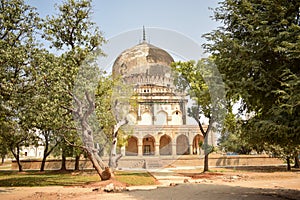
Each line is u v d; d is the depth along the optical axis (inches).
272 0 364.5
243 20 400.8
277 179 702.5
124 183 554.6
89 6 640.4
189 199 376.2
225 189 482.3
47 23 629.3
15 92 523.5
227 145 1228.5
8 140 836.6
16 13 578.2
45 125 561.0
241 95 362.3
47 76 524.7
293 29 338.6
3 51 512.7
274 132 341.4
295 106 316.5
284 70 325.1
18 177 816.9
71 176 815.7
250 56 370.9
